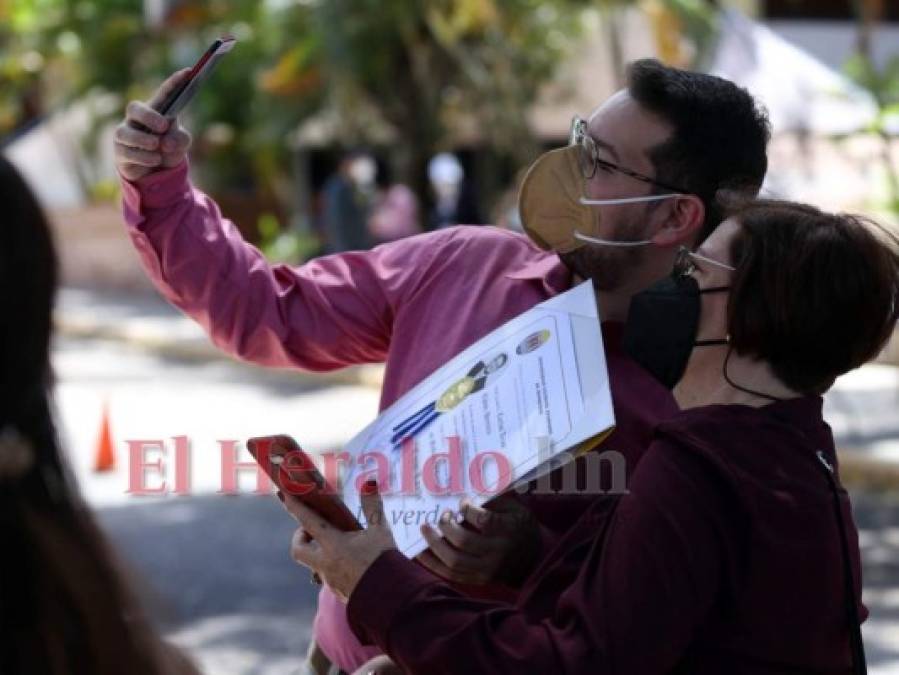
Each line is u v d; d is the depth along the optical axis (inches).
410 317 189.2
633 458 168.4
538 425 157.8
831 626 147.9
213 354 1128.2
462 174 1332.4
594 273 180.7
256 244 1537.9
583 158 179.6
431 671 143.6
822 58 1337.4
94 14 1542.8
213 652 417.1
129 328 1273.4
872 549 529.0
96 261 1696.6
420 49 1159.0
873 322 150.8
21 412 107.2
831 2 1339.8
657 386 169.9
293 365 198.2
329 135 1298.0
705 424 146.6
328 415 850.8
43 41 1622.8
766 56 942.4
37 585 107.0
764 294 149.9
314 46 1173.7
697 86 178.9
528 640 141.7
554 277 184.2
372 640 150.5
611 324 176.4
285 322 194.2
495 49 1155.9
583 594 143.0
